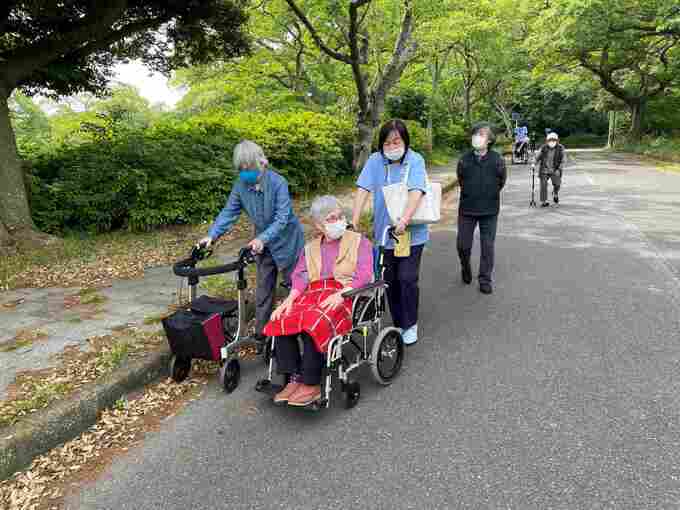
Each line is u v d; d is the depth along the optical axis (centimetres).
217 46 1071
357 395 328
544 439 279
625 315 446
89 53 883
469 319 462
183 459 283
